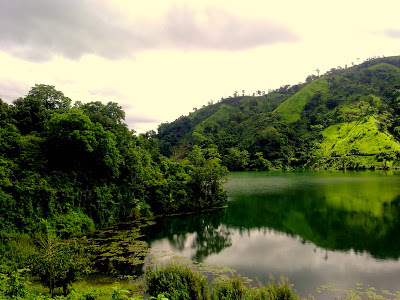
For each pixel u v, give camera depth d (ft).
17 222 86.94
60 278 52.75
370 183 244.01
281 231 112.27
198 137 599.16
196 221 131.95
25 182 93.71
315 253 86.17
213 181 168.35
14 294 35.83
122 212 131.23
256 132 608.60
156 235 108.47
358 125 503.20
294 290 61.87
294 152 532.32
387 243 93.45
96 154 118.73
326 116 605.73
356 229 110.52
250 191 222.89
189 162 251.39
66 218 101.96
